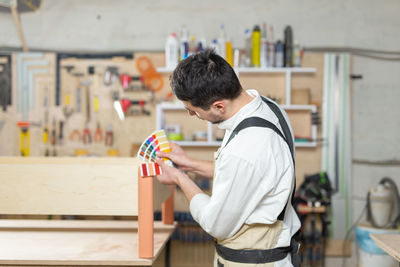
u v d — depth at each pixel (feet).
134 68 11.99
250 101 4.85
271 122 4.76
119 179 5.40
